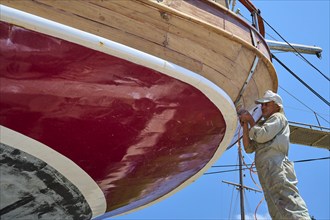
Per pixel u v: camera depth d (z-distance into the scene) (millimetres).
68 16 4504
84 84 4719
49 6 4418
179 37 5172
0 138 4746
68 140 5141
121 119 5223
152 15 4949
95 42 4410
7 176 5180
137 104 5145
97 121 5109
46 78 4516
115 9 4746
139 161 6062
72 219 6781
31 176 5332
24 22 4117
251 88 6363
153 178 6824
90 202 6527
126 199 7266
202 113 5684
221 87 5652
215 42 5461
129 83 4906
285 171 5195
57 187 5707
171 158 6422
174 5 5254
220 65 5570
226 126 6188
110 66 4668
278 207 5020
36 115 4738
